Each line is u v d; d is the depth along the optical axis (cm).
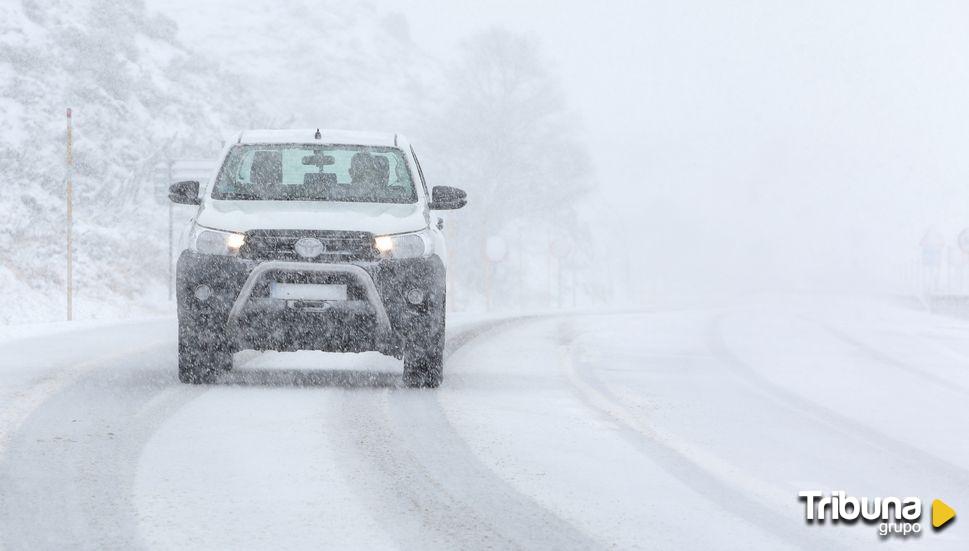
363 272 1642
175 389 1662
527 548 864
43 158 7000
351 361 2162
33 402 1495
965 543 938
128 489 1020
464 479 1107
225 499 995
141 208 7050
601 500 1040
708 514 997
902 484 1182
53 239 5553
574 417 1545
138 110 8019
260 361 2109
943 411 1828
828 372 2414
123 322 3284
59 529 885
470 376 2011
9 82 7438
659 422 1547
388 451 1232
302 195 1794
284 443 1259
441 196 1877
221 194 1789
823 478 1196
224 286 1650
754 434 1480
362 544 864
